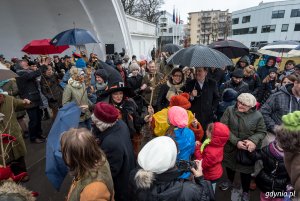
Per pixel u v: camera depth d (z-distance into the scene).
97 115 2.21
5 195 1.48
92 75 5.65
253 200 3.33
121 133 2.30
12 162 3.32
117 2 16.50
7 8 16.52
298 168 1.62
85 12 16.47
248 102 2.84
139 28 22.45
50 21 17.50
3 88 4.88
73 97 4.03
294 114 1.70
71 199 1.53
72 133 1.58
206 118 3.65
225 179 3.82
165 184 1.55
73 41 4.54
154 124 3.07
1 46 17.72
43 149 4.96
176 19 21.88
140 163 1.60
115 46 17.89
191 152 2.45
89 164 1.55
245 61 6.60
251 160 2.96
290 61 6.56
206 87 3.68
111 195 1.66
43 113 6.58
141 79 5.74
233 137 2.98
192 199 1.53
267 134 3.14
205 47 3.35
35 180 3.85
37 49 5.96
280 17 49.59
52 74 5.73
